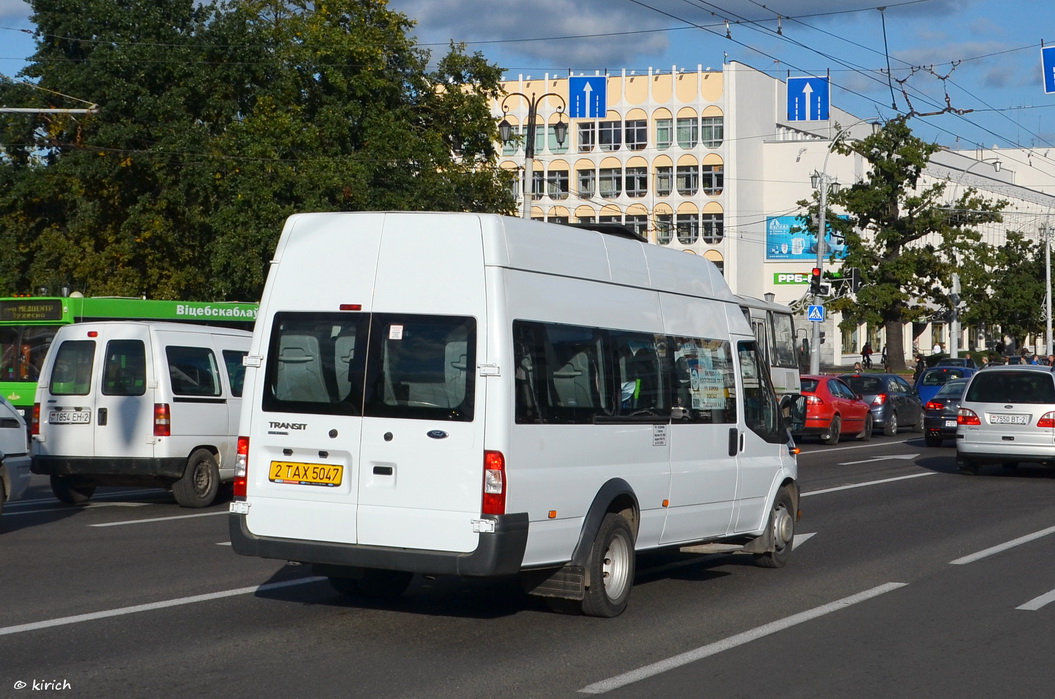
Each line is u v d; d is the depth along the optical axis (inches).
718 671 274.1
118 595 352.8
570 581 318.7
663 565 439.8
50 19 1563.7
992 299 2608.3
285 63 1464.1
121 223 1590.8
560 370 313.9
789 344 1224.2
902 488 725.9
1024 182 4357.8
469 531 290.7
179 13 1563.7
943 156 3425.2
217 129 1536.7
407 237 306.8
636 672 271.0
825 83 1146.0
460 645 296.4
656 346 359.6
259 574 392.2
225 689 250.8
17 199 1621.6
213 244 1417.3
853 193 2108.8
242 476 315.6
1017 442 776.3
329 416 306.7
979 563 442.9
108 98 1497.3
